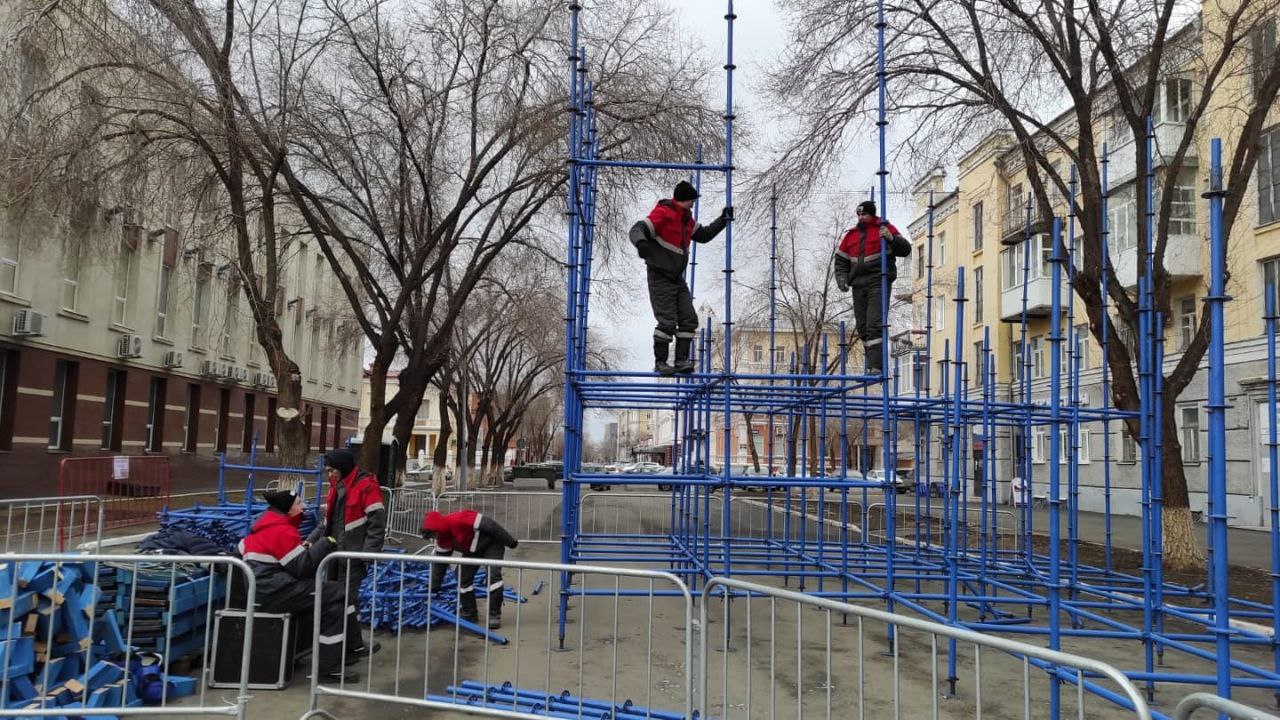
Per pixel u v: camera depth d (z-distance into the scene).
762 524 18.28
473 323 27.33
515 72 14.62
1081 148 12.84
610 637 7.58
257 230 16.80
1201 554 13.27
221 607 6.61
